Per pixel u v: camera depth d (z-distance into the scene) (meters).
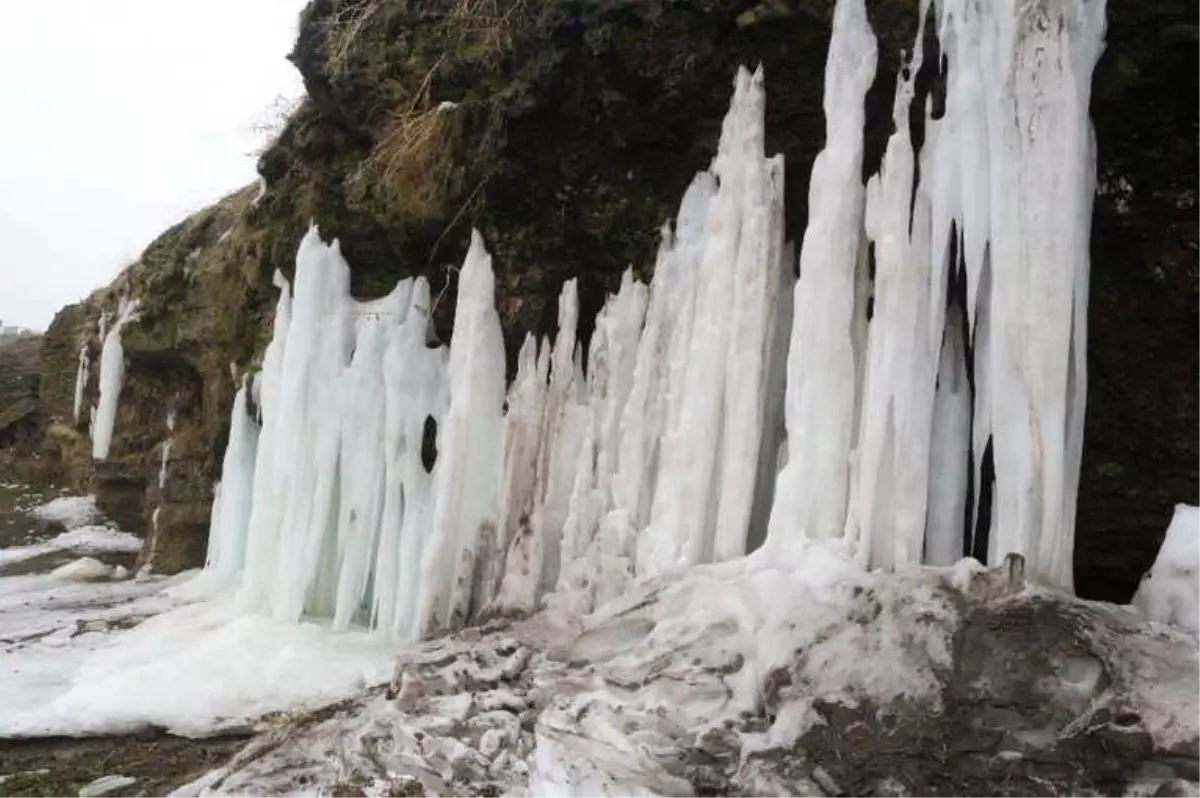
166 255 11.48
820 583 3.90
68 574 9.38
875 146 4.43
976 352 4.07
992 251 3.92
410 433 6.21
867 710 3.32
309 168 7.16
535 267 5.87
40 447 16.08
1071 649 3.30
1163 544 3.87
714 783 3.31
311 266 6.58
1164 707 3.08
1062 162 3.77
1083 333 3.86
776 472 4.75
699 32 4.84
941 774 3.15
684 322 5.01
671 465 4.84
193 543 9.45
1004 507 3.87
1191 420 4.14
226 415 8.41
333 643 5.88
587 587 5.03
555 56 5.24
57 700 5.14
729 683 3.73
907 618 3.54
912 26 4.27
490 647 4.70
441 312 6.40
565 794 3.44
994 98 3.92
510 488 5.69
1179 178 3.99
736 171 4.78
